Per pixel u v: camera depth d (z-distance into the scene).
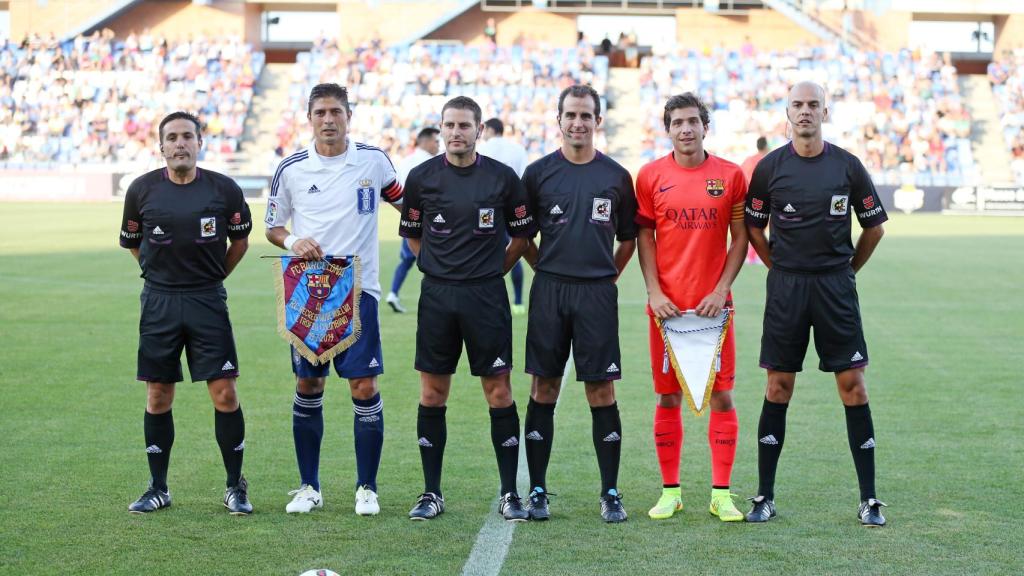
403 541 4.57
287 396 7.45
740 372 8.45
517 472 5.49
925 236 22.88
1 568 4.18
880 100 36.28
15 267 15.31
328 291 5.05
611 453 5.01
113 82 37.47
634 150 35.84
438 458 5.05
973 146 36.53
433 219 5.03
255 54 38.78
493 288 5.04
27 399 7.24
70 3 39.91
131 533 4.64
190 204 5.00
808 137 4.86
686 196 5.07
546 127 35.59
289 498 5.22
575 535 4.66
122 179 34.41
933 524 4.77
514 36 40.69
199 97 37.19
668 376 5.09
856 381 4.94
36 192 34.50
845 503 5.12
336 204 5.18
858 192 4.94
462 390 7.75
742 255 5.15
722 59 37.94
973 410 7.08
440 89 36.84
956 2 40.47
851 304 4.95
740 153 35.44
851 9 40.62
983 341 9.91
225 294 5.18
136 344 9.40
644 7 40.62
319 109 5.10
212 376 5.00
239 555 4.37
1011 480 5.46
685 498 5.29
